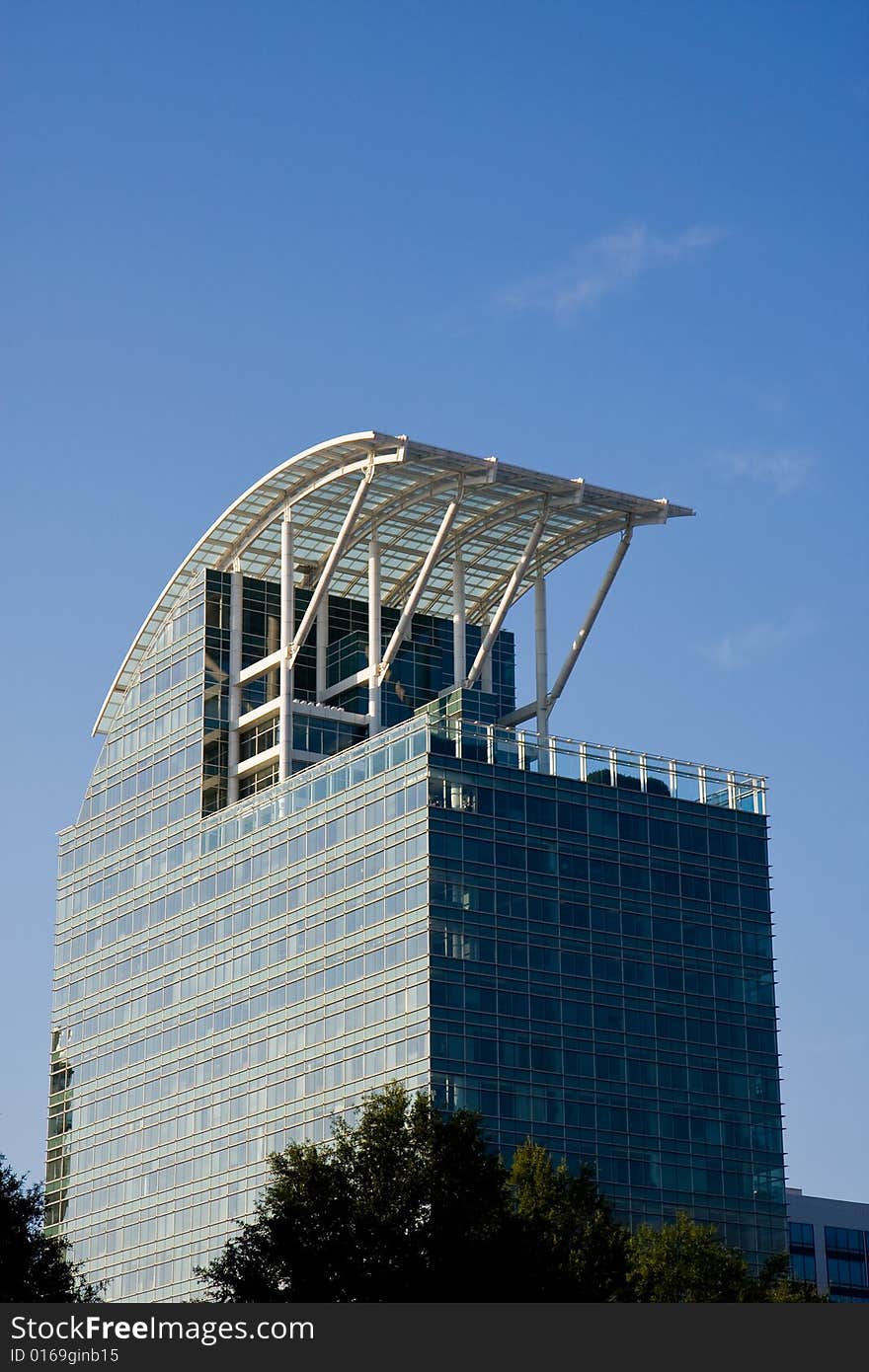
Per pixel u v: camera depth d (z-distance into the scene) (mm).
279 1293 125125
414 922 186375
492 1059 183500
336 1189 130750
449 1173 131750
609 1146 186250
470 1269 125438
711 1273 151875
